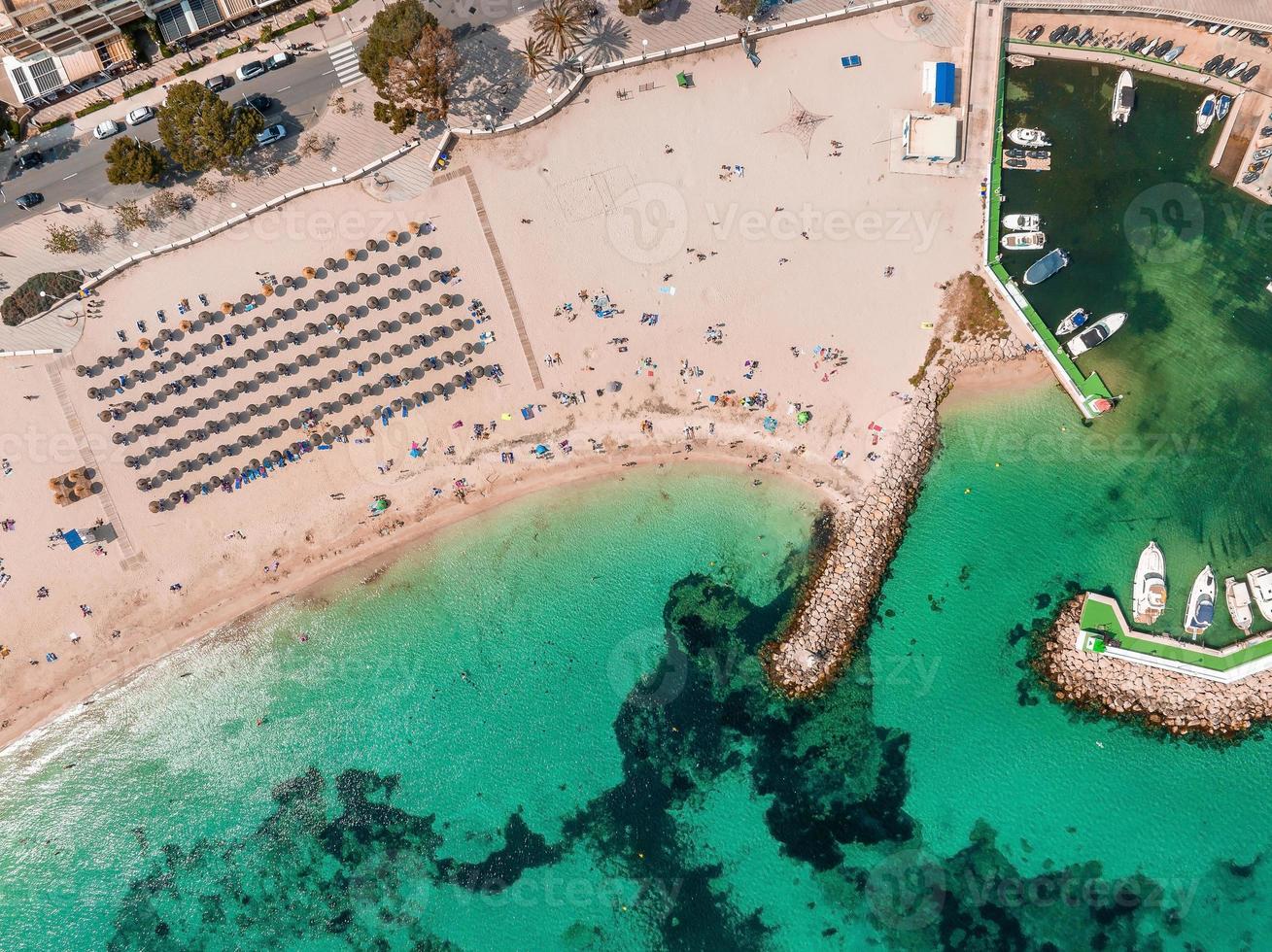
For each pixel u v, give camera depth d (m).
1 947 50.47
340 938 50.69
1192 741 47.50
